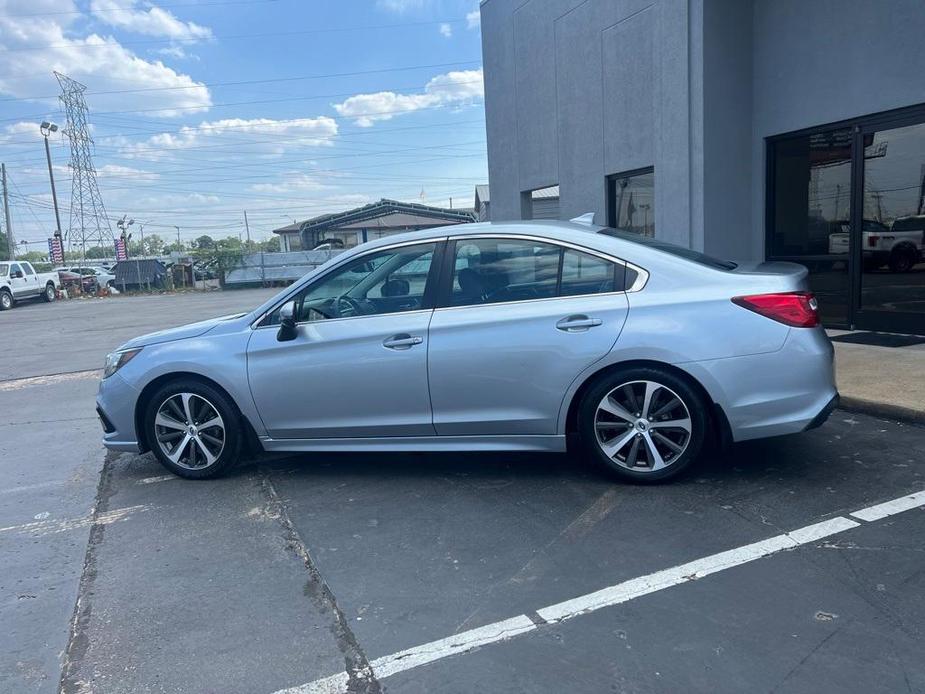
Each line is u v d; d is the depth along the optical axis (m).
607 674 2.74
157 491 5.04
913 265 7.84
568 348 4.37
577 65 11.90
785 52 8.79
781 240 9.34
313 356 4.77
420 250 4.76
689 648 2.87
